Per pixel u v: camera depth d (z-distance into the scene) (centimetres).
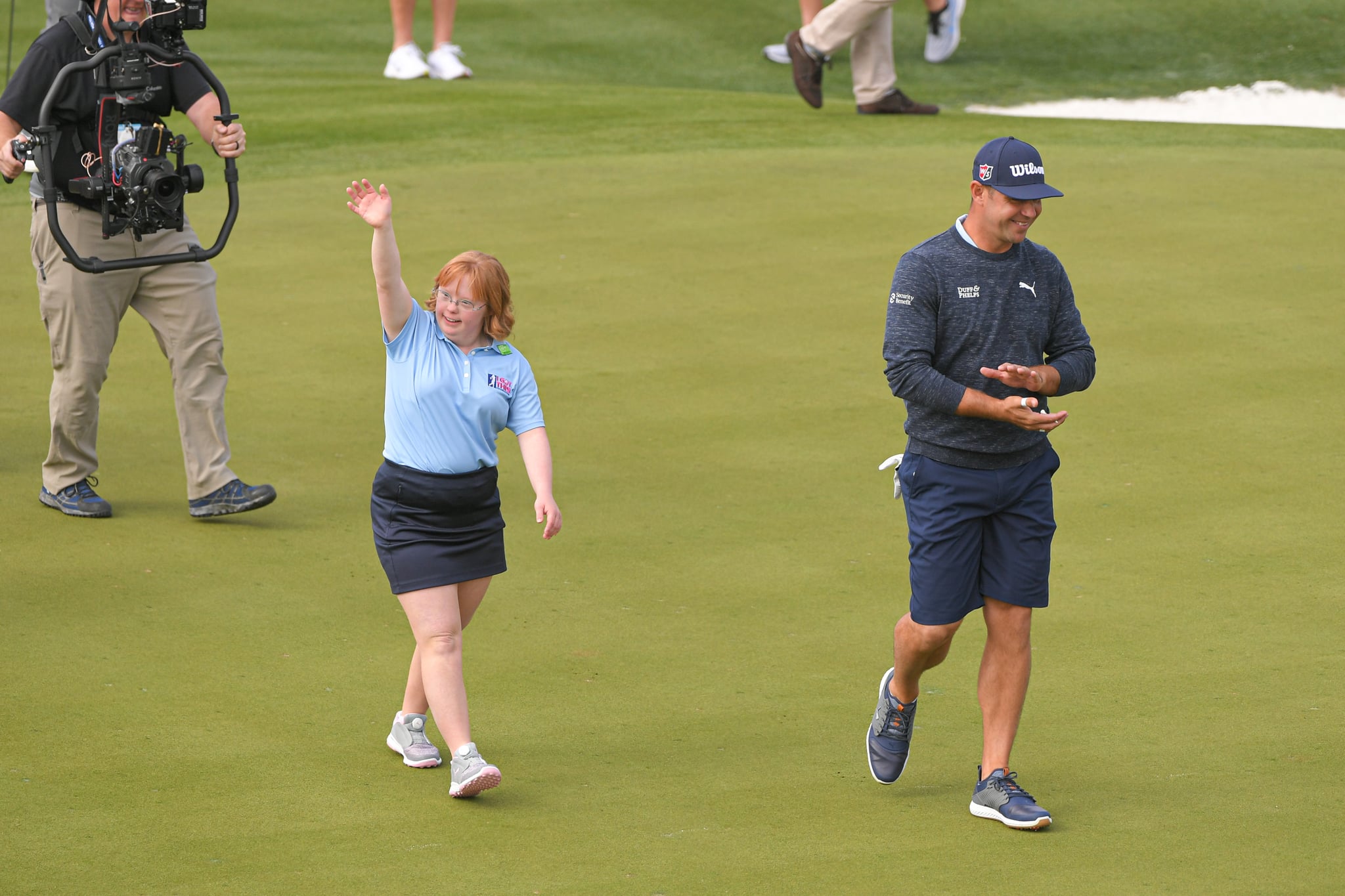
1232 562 2650
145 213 2530
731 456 3120
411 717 1995
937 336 1855
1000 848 1788
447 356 1881
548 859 1745
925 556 1861
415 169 5366
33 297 4041
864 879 1708
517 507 2888
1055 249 4425
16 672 2197
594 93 6775
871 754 1939
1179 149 5662
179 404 2750
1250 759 2014
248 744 2020
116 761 1958
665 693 2206
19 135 2575
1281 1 8431
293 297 4062
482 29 8388
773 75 7750
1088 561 2666
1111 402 3391
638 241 4550
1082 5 8531
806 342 3766
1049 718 2142
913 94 7262
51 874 1686
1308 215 4747
